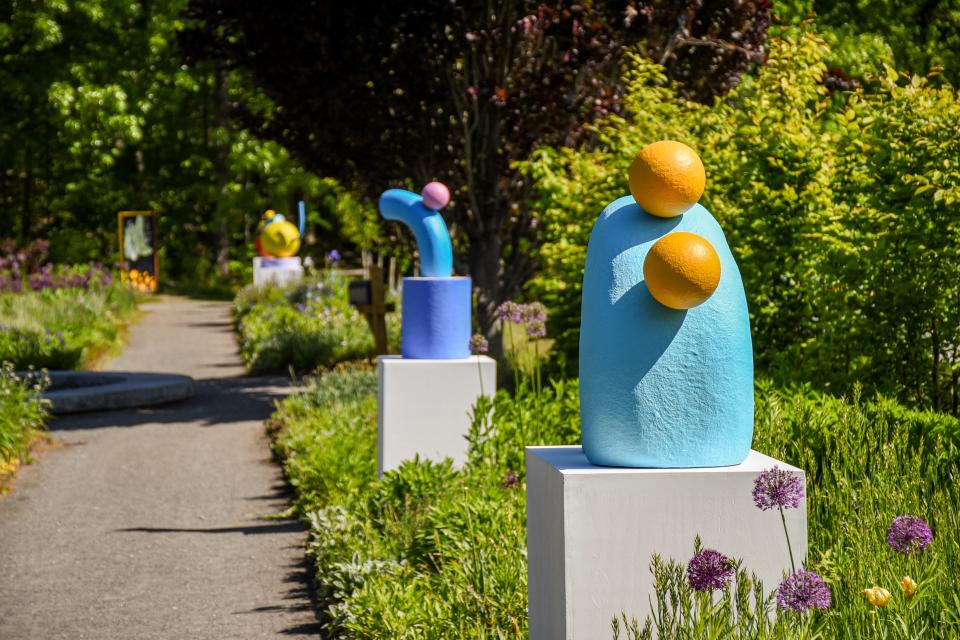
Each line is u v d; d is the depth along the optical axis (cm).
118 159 3922
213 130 3538
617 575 340
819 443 515
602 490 340
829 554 370
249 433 1181
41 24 3209
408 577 570
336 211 3219
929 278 719
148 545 738
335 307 2070
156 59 3453
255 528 780
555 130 1261
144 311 2816
